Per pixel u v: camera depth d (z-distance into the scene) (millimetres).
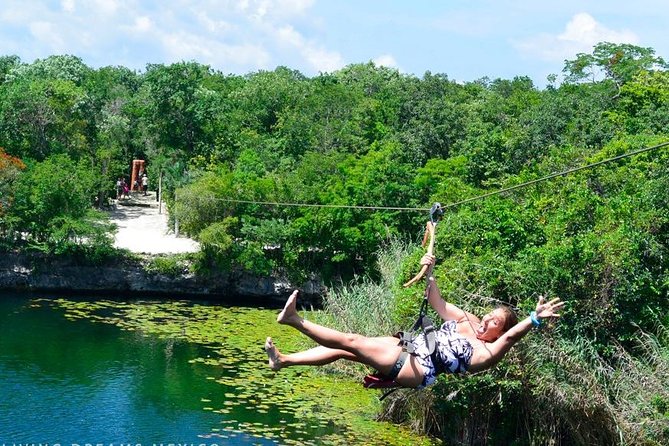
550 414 18562
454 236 21984
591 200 23141
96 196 56906
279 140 62562
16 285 40938
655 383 17422
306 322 7766
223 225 41062
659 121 48469
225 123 65250
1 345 28812
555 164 36906
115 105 74500
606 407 17625
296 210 42125
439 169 44031
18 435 19688
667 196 23516
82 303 37781
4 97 55062
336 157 49812
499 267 20062
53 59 80688
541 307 7926
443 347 8000
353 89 81500
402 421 21047
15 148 53719
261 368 26578
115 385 24328
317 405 22359
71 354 28000
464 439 19703
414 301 20266
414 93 72812
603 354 19625
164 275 41562
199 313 36625
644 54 71875
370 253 40812
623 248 20156
